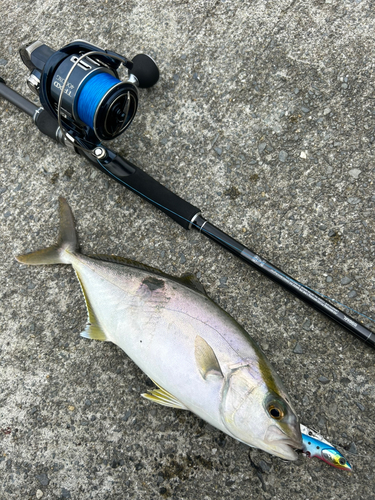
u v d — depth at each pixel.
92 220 0.42
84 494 0.35
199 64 0.44
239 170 0.41
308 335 0.36
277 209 0.39
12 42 0.50
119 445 0.36
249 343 0.32
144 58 0.40
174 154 0.42
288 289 0.35
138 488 0.35
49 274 0.41
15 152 0.46
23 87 0.48
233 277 0.38
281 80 0.42
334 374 0.35
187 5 0.46
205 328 0.33
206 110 0.43
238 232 0.39
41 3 0.51
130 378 0.37
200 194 0.41
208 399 0.31
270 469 0.33
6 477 0.37
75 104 0.33
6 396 0.39
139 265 0.38
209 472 0.34
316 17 0.43
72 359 0.39
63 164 0.44
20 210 0.44
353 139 0.40
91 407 0.37
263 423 0.30
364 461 0.33
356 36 0.41
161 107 0.44
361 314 0.36
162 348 0.33
